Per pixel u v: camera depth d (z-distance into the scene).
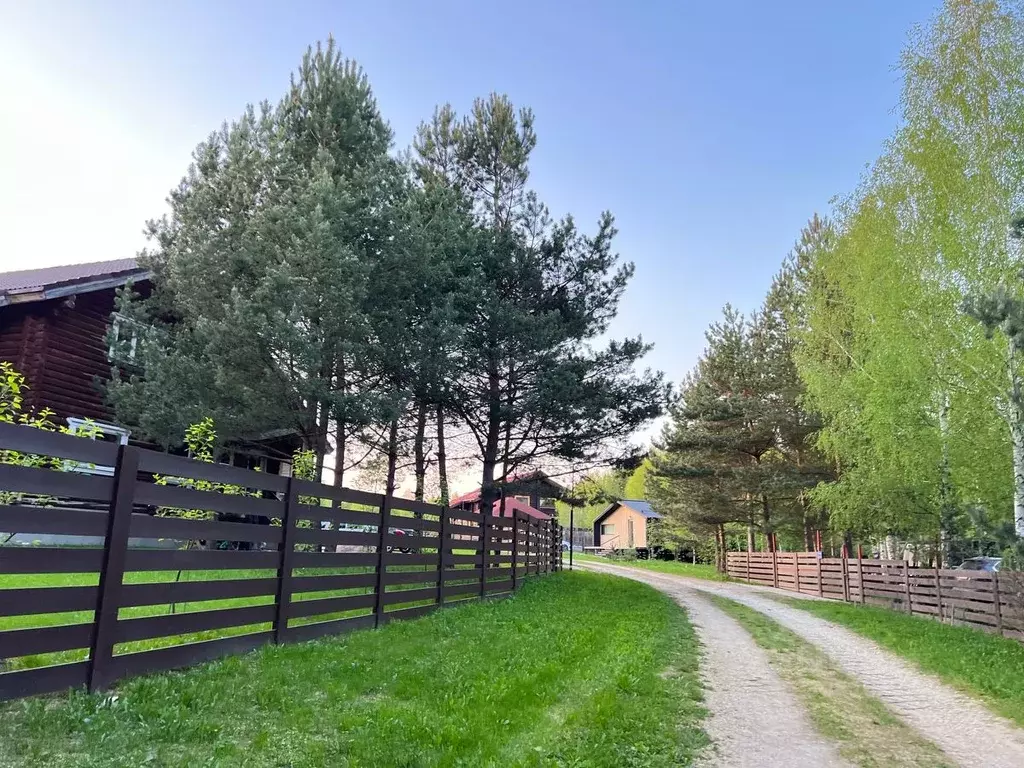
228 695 5.04
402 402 14.12
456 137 21.25
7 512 4.29
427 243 14.59
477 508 24.52
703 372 31.48
